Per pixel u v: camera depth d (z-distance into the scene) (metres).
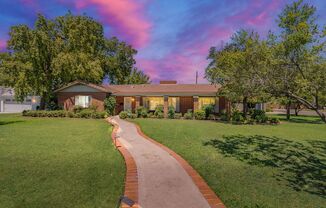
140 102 27.58
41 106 26.84
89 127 14.82
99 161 6.89
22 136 11.10
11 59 24.03
